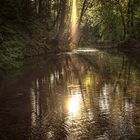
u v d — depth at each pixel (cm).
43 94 1469
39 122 1030
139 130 902
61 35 4950
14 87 1667
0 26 3284
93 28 8175
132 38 5503
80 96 1393
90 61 3020
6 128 984
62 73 2175
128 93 1401
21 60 3080
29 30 4056
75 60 3161
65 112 1139
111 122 986
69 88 1597
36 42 4050
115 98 1314
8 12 3659
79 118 1053
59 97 1394
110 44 6494
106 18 6366
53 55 3916
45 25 4762
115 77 1894
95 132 903
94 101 1284
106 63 2767
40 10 4841
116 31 6094
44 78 1952
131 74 1989
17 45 3322
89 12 6575
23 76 2056
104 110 1134
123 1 5853
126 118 1019
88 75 2039
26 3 4188
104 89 1525
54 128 959
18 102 1323
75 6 5656
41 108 1211
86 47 6150
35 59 3322
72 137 873
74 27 5659
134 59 3044
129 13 5697
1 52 2714
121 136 861
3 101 1354
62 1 5009
